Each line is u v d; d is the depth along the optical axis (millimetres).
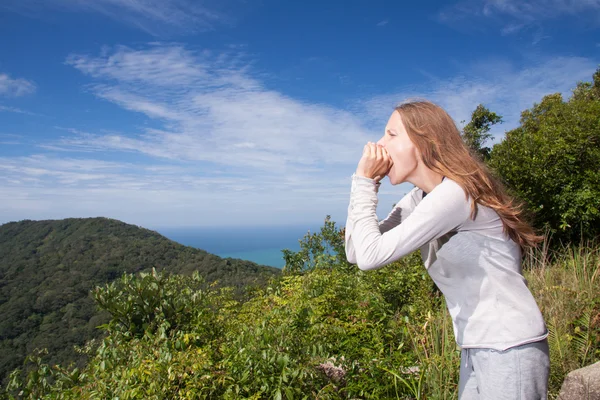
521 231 1268
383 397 2480
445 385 2371
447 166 1274
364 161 1420
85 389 2721
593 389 2119
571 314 3092
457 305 1330
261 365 2535
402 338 3020
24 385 2979
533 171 7156
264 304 4828
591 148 7219
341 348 2951
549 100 12891
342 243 6797
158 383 2479
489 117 10375
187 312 3748
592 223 6879
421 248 1389
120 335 3535
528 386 1198
